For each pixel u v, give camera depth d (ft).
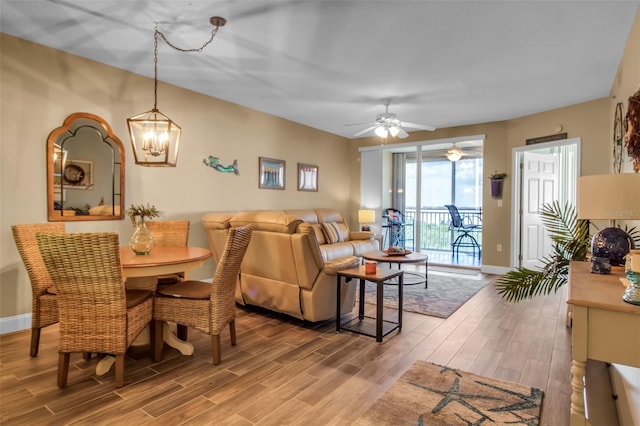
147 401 6.63
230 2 8.09
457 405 6.49
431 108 16.71
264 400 6.70
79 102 11.26
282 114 18.30
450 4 8.12
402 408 6.41
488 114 17.75
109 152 11.95
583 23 8.98
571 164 21.06
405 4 8.11
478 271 19.75
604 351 4.42
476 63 11.48
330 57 11.07
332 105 16.46
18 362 8.16
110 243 6.62
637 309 4.18
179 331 9.35
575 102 15.69
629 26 9.15
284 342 9.53
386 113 16.31
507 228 18.83
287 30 9.40
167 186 13.73
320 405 6.53
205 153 15.08
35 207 10.41
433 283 16.49
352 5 8.17
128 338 7.18
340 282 10.48
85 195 11.41
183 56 11.11
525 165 18.61
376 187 23.70
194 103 14.58
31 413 6.20
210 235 12.53
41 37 9.98
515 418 6.09
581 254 8.89
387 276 9.79
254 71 12.29
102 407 6.41
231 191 16.28
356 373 7.77
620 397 6.20
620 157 11.74
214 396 6.82
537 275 8.91
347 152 24.79
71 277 6.80
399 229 27.22
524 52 10.66
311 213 19.75
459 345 9.32
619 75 11.70
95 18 8.89
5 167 9.89
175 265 7.97
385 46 10.28
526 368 7.99
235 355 8.70
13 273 10.07
